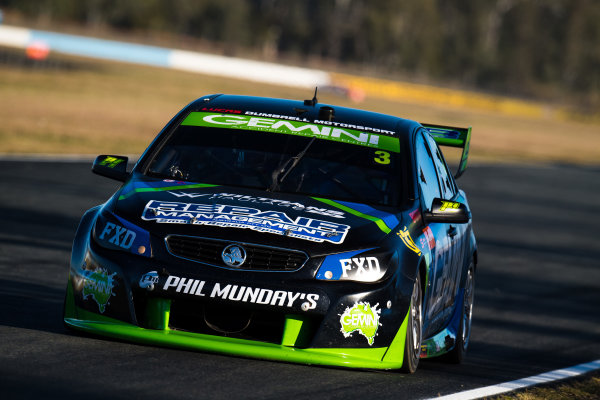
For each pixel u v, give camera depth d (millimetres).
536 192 91438
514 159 129000
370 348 17391
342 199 19453
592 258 55062
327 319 17016
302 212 18422
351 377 17922
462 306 23750
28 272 29844
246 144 20781
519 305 36531
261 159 20328
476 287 39906
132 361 17125
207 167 20109
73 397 14516
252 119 21719
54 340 18453
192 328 17344
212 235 17250
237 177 19844
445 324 22766
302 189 19609
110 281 17359
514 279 43625
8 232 38656
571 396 20297
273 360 17156
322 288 17078
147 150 20797
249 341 17094
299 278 17062
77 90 142000
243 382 16422
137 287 17109
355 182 19984
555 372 23516
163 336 17000
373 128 21984
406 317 17828
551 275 46406
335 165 20344
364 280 17344
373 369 19094
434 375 20141
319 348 17047
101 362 16875
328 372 18047
